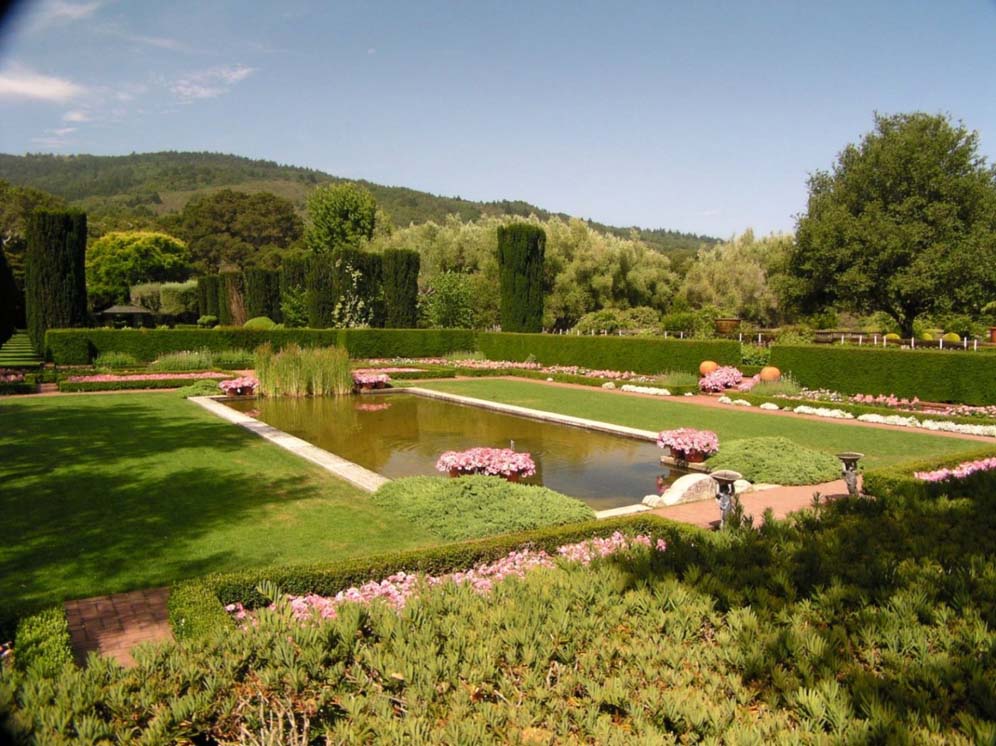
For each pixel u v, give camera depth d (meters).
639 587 2.97
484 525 5.72
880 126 25.50
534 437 11.21
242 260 65.81
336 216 44.31
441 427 12.22
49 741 1.97
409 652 2.43
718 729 1.95
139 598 4.45
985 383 12.88
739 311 38.09
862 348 14.95
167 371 20.33
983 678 2.02
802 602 2.76
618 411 13.69
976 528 3.73
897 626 2.48
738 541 3.58
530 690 2.25
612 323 29.34
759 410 13.94
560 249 36.66
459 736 1.91
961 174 24.06
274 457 8.88
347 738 2.03
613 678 2.26
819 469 8.02
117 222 64.94
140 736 2.12
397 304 28.98
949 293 23.56
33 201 51.59
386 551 5.30
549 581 3.12
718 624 2.66
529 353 24.28
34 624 3.57
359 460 9.39
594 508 7.02
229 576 4.23
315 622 2.70
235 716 2.28
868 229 24.11
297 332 25.30
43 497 6.80
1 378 17.58
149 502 6.66
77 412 12.91
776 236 39.53
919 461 7.21
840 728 1.88
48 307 22.75
